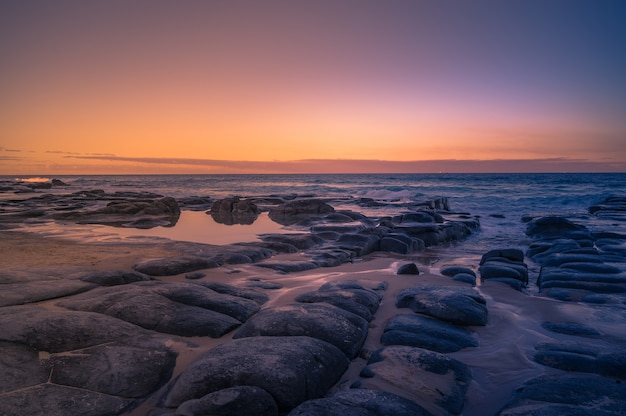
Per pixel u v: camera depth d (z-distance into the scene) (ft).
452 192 136.98
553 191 137.69
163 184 216.33
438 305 19.11
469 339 16.80
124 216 61.93
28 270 23.25
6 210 67.87
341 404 10.77
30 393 11.59
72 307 17.61
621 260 31.63
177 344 15.42
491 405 12.32
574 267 28.02
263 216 68.49
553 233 47.09
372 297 20.93
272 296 22.17
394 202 94.48
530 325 18.84
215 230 51.03
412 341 16.25
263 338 14.23
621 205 79.71
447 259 36.09
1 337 13.65
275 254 34.78
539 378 13.15
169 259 27.68
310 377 12.28
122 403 11.88
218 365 12.28
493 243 46.11
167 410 11.55
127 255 30.81
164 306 17.95
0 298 17.92
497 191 138.82
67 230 46.68
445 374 13.48
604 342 16.78
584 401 11.46
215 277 26.12
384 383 12.89
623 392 11.90
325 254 34.14
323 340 14.97
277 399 11.35
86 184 213.46
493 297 23.13
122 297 18.30
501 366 14.65
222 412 10.55
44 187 166.61
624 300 21.95
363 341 16.35
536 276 29.78
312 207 69.15
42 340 13.82
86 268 24.62
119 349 14.12
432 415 11.21
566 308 20.93
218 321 16.98
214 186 194.90
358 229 47.80
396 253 39.06
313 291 21.89
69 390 12.00
